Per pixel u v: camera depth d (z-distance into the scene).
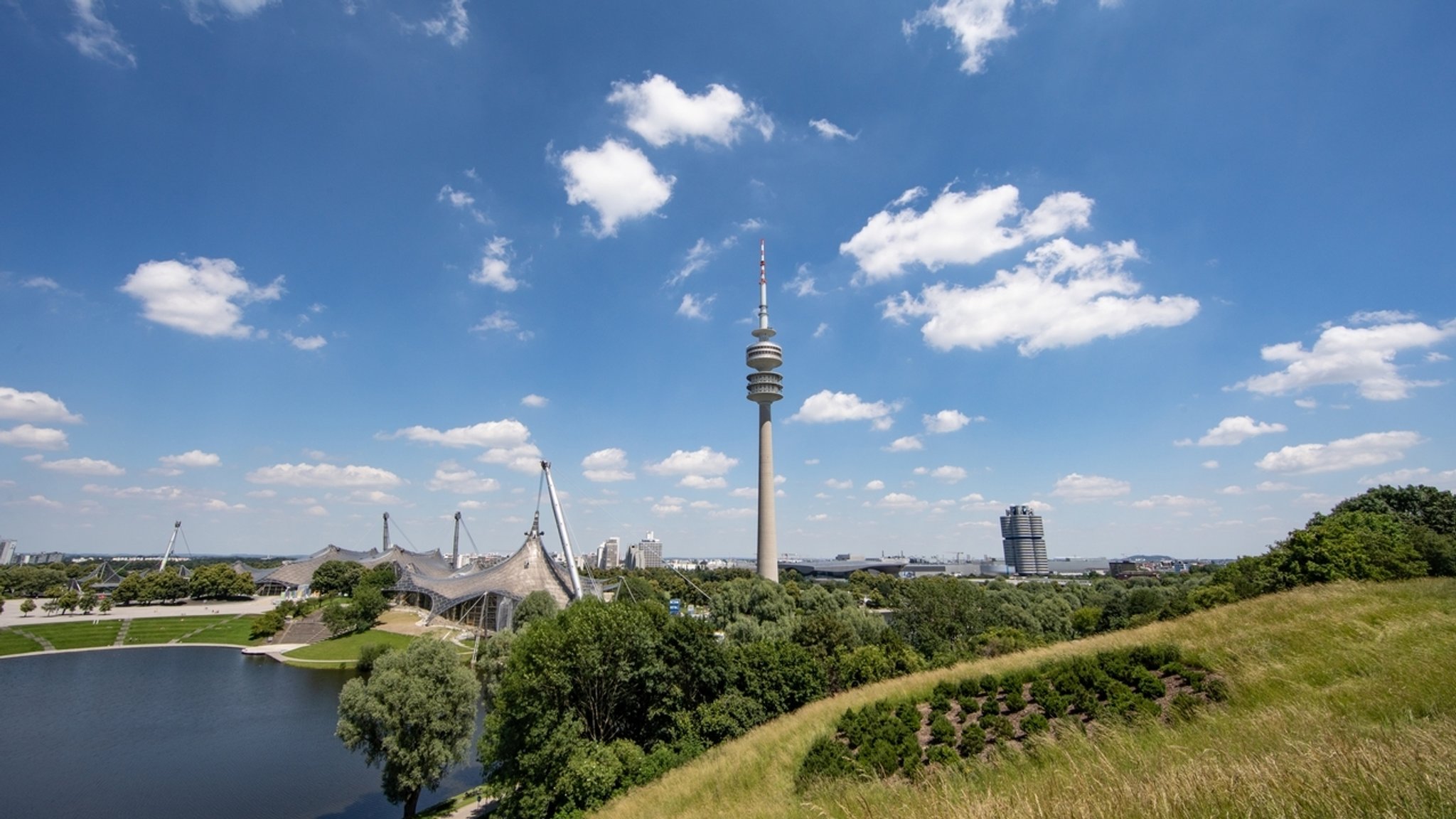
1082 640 40.19
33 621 155.75
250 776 59.47
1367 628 24.06
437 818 47.84
